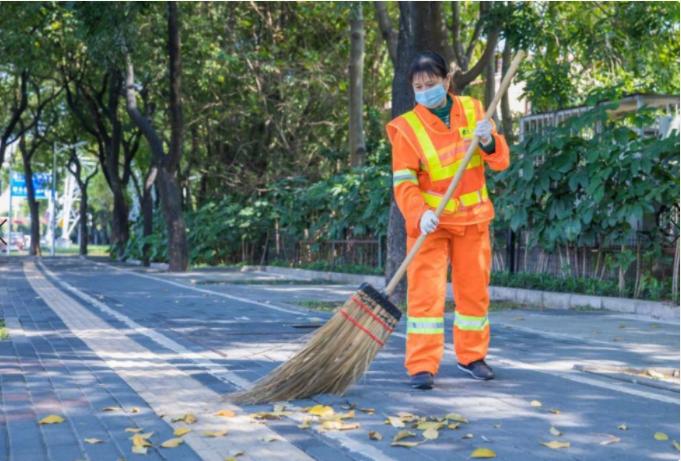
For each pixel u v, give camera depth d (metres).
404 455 3.86
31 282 17.61
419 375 5.37
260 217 25.25
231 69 26.19
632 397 5.11
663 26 18.95
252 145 28.78
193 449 3.97
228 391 5.34
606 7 19.58
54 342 7.62
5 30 22.88
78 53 29.72
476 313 5.69
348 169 23.73
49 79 35.09
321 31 27.45
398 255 11.00
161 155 23.25
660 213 11.16
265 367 6.25
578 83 21.12
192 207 33.41
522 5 15.02
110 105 31.22
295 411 4.75
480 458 3.79
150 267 26.72
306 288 15.84
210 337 8.02
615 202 11.12
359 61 20.70
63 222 69.25
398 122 5.49
